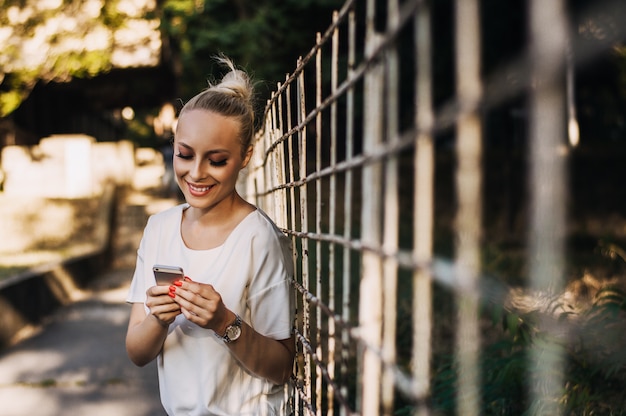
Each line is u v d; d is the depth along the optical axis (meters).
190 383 1.76
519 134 10.12
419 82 0.52
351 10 1.08
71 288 9.67
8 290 6.74
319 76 1.45
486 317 4.14
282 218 2.05
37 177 15.13
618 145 10.21
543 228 0.38
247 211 1.81
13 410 4.60
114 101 17.02
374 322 0.89
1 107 14.71
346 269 1.18
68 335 7.01
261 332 1.77
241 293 1.72
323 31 10.13
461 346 0.51
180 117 1.71
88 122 21.16
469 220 0.41
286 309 1.78
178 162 1.71
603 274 5.66
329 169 1.30
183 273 1.69
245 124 1.71
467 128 0.40
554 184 0.38
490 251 5.57
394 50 0.68
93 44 14.72
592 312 3.02
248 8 10.48
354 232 6.45
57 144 15.15
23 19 14.65
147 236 1.86
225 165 1.68
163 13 10.97
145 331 1.70
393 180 0.73
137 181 18.97
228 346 1.64
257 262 1.74
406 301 5.01
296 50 10.23
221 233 1.78
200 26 10.61
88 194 15.08
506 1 7.66
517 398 2.78
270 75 10.13
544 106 0.35
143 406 4.66
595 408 2.74
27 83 14.80
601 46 0.36
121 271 12.59
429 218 0.56
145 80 16.06
